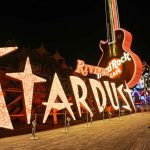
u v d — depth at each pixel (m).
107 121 29.95
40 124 24.41
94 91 31.89
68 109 25.70
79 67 36.31
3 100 18.53
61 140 15.89
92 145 14.03
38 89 25.66
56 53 43.06
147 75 73.12
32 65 31.23
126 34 50.94
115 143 14.58
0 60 26.97
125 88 44.50
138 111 51.16
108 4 53.31
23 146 13.77
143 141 15.01
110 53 52.06
